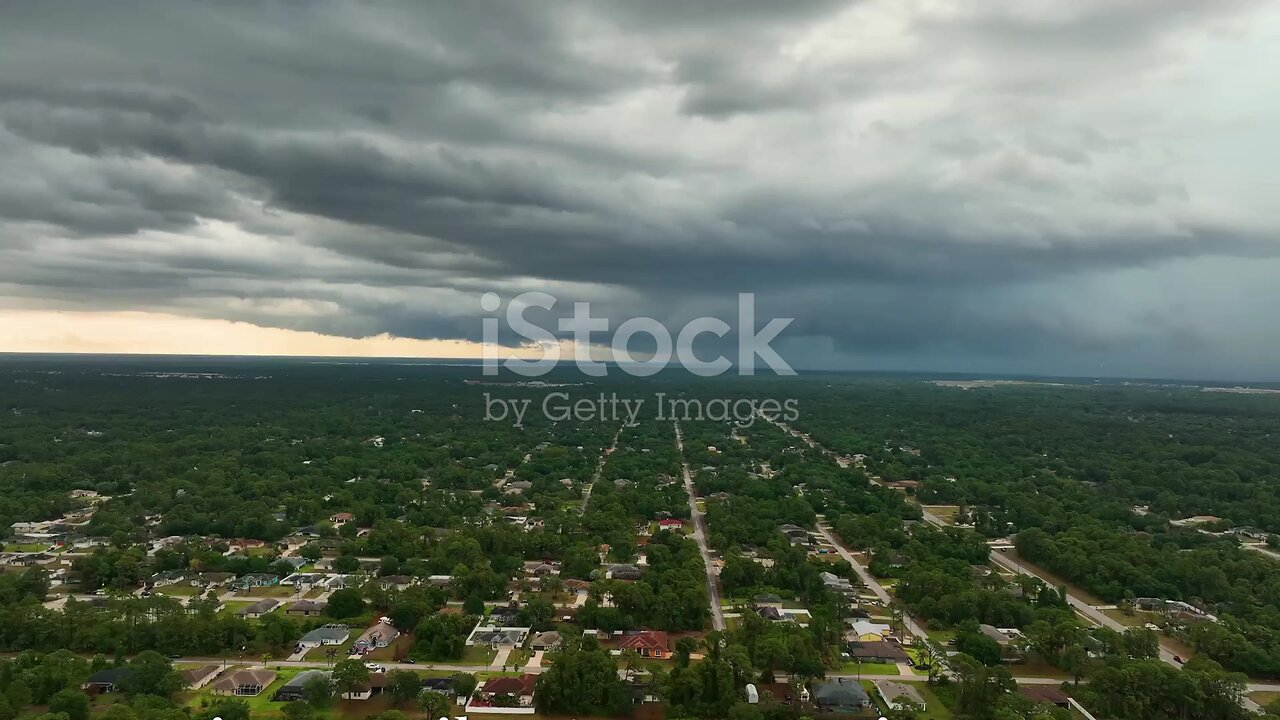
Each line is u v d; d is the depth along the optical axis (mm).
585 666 180125
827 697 177000
